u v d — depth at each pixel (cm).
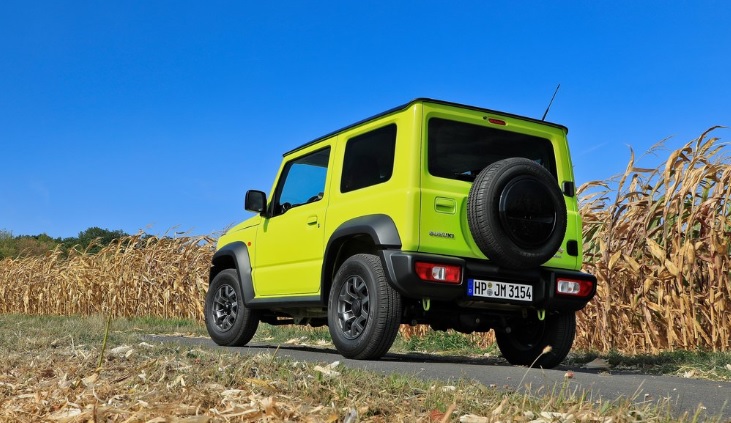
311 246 730
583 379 549
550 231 625
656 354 794
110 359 519
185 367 450
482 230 612
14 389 407
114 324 1212
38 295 1969
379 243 625
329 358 679
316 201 743
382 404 346
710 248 768
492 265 629
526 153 681
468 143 654
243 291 838
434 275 601
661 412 365
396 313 629
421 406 352
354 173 693
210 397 349
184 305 1569
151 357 527
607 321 842
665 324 822
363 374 452
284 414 311
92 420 313
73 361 511
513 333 729
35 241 4044
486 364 730
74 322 1137
